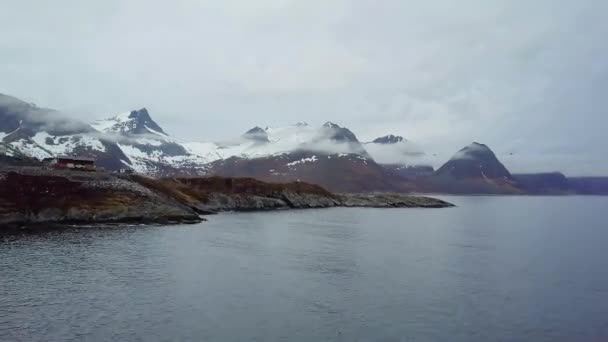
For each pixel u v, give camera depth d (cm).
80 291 4962
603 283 5762
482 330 4041
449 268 6650
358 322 4203
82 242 8219
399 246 8925
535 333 3984
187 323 4075
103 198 11662
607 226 14438
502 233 11819
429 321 4256
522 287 5528
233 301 4762
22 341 3575
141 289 5116
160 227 11019
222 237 9556
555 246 9194
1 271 5791
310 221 14425
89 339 3650
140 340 3666
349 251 8150
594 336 3925
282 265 6681
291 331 3947
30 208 10562
